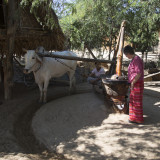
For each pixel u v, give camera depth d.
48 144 3.48
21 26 6.08
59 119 4.39
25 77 8.76
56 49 7.75
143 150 2.88
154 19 7.77
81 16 9.09
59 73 6.31
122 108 4.46
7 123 4.44
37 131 3.98
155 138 3.20
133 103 3.89
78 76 9.23
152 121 4.03
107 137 3.38
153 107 4.96
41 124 4.24
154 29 9.83
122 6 8.55
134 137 3.29
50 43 7.28
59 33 6.80
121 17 8.38
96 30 9.10
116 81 4.26
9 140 3.65
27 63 5.09
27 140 3.75
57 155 3.13
